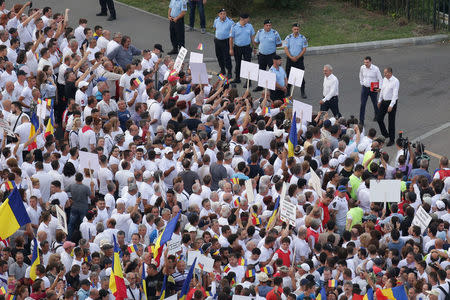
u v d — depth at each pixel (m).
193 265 35.69
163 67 63.03
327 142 50.12
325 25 80.31
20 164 49.53
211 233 41.59
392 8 82.12
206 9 82.94
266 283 37.59
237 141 50.62
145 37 76.50
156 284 37.84
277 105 57.81
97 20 80.00
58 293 36.62
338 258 39.16
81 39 65.00
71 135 51.12
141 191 44.88
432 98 66.75
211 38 77.06
